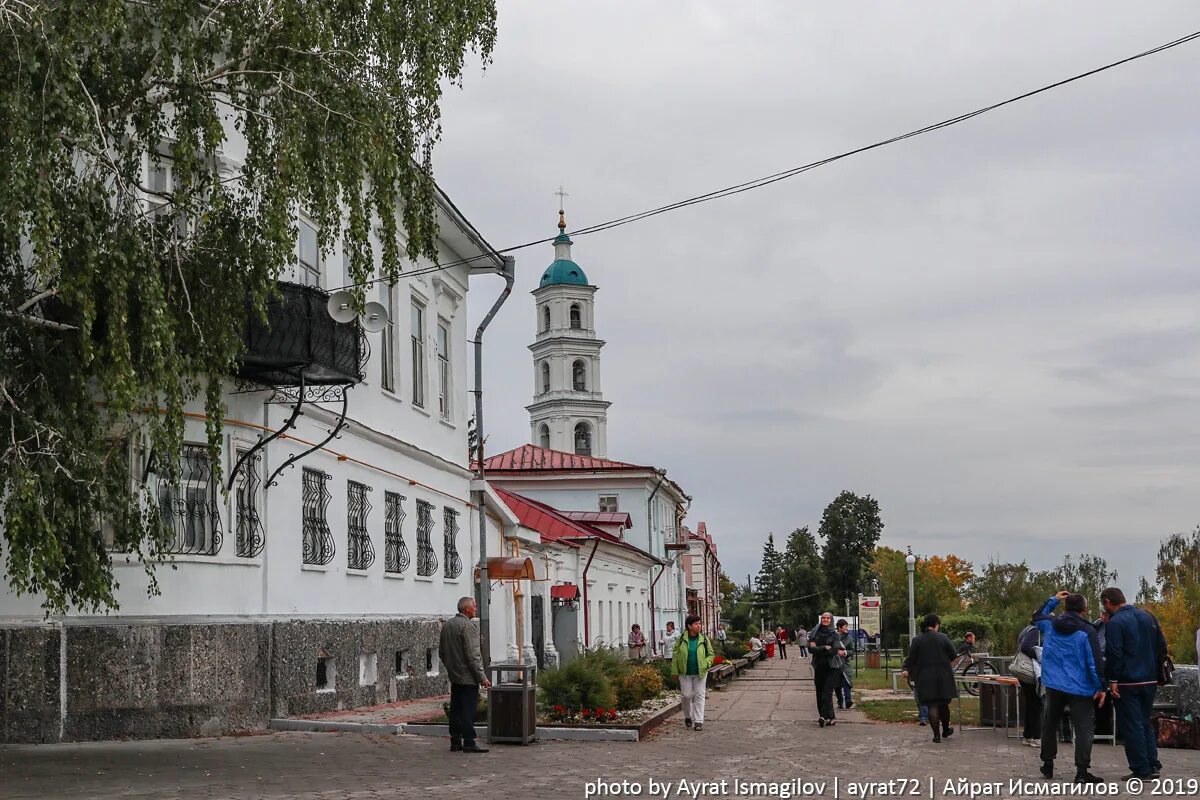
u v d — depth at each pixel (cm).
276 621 1934
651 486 6769
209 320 1334
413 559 2689
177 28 1267
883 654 6662
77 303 1194
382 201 1404
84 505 1250
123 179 1298
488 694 1683
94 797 1135
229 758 1473
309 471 2144
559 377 10550
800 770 1402
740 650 5678
